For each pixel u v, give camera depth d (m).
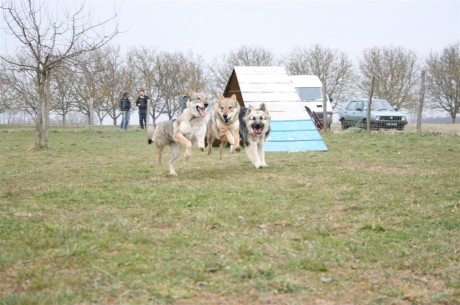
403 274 4.92
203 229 6.34
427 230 6.42
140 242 5.73
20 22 16.89
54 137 24.84
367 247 5.72
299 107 17.22
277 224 6.67
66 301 4.12
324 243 5.86
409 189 8.91
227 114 12.17
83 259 5.13
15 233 6.07
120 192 8.70
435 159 13.19
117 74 41.19
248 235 6.12
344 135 22.02
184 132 10.65
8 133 27.56
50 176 10.80
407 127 29.70
